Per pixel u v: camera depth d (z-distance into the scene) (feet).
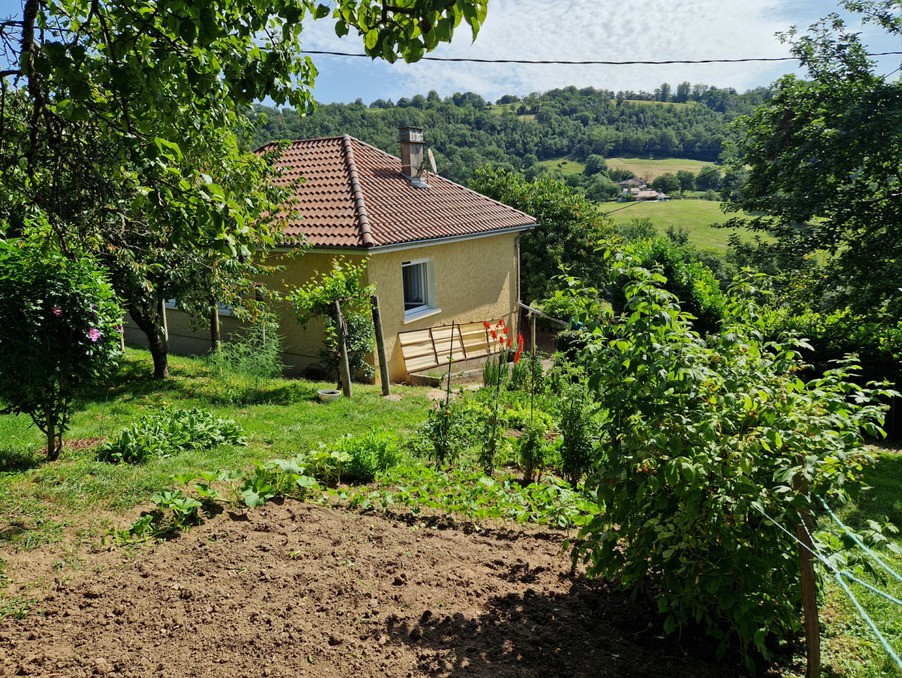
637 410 10.49
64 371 17.35
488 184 82.12
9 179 15.26
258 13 11.51
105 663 9.20
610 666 9.92
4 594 10.75
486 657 9.93
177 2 9.37
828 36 43.45
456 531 15.34
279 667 9.37
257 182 25.79
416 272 48.67
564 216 78.95
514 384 37.40
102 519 13.96
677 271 44.21
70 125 13.42
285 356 45.09
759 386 9.83
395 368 45.16
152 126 11.50
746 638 9.61
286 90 13.32
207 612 10.64
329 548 13.42
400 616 10.96
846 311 39.78
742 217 49.34
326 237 41.47
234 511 15.06
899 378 36.81
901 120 36.42
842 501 9.80
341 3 10.35
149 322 33.12
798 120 44.42
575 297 11.93
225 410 27.76
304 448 22.22
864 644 11.33
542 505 17.37
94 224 17.25
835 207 42.98
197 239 11.35
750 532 9.65
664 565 10.12
